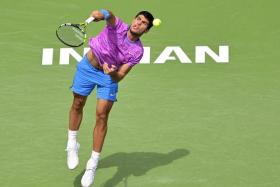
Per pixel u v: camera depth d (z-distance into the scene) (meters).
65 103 37.91
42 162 34.47
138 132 36.06
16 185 33.22
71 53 41.00
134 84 38.97
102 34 29.83
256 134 35.75
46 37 42.03
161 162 34.31
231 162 34.25
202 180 33.31
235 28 42.59
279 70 39.62
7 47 41.31
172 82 39.06
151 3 44.44
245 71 39.66
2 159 34.59
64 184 33.28
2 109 37.47
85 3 44.31
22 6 44.16
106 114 30.69
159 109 37.41
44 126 36.50
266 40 41.72
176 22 43.06
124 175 33.66
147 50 41.09
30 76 39.56
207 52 40.97
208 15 43.59
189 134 35.84
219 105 37.53
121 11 43.66
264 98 37.97
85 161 34.53
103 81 30.45
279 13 43.59
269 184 33.03
